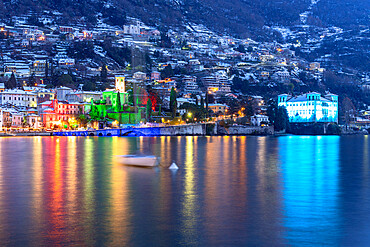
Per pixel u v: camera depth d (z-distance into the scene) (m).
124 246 48.34
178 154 154.25
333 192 76.31
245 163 124.38
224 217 58.81
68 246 48.22
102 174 97.00
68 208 63.19
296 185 84.25
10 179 90.62
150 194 73.38
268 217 58.78
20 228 53.94
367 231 53.03
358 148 198.88
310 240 50.19
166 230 53.25
